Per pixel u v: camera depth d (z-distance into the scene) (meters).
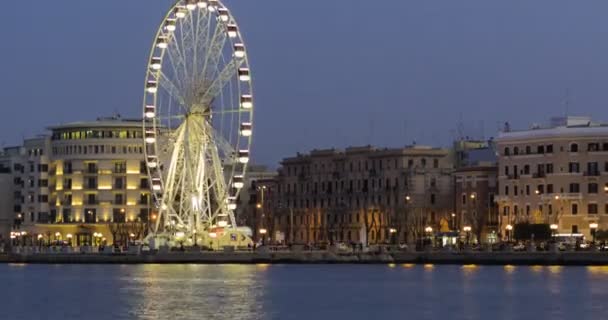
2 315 158.12
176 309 161.75
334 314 157.12
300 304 169.12
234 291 189.25
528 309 161.25
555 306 164.62
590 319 150.38
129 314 156.50
